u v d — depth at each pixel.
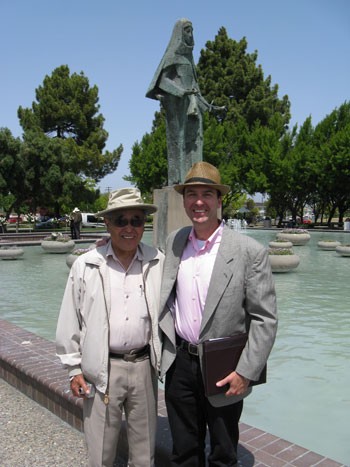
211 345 2.19
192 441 2.44
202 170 2.39
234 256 2.27
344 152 34.66
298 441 3.28
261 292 2.23
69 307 2.51
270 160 38.44
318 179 37.47
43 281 11.11
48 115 39.50
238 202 47.97
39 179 34.72
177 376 2.41
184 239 2.48
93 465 2.46
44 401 3.80
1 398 4.01
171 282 2.43
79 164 39.28
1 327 5.50
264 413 3.74
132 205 2.38
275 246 15.80
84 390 2.44
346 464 2.97
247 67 42.97
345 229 33.19
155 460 2.84
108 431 2.46
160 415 3.21
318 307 7.75
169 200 11.10
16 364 4.18
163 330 2.41
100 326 2.42
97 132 41.41
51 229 36.44
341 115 38.75
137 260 2.55
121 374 2.45
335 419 3.62
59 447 3.15
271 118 41.12
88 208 55.69
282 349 5.41
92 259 2.49
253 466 2.56
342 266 13.37
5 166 33.03
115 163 42.97
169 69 11.69
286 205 42.91
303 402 3.95
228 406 2.29
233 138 40.16
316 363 4.92
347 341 5.73
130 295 2.48
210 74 43.38
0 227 30.17
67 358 2.49
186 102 11.73
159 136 39.19
